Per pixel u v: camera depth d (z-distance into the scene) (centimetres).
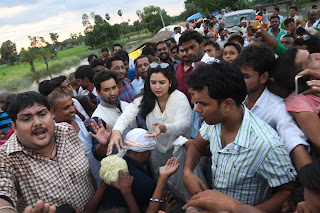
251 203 135
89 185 176
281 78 150
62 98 210
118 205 160
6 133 272
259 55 145
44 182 147
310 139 128
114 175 151
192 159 155
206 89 117
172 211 182
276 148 118
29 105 137
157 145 222
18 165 140
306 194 75
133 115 222
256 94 157
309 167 75
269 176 122
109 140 195
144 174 172
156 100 220
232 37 404
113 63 331
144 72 373
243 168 126
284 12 1872
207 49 382
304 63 142
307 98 140
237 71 121
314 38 230
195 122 208
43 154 151
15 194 131
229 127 129
